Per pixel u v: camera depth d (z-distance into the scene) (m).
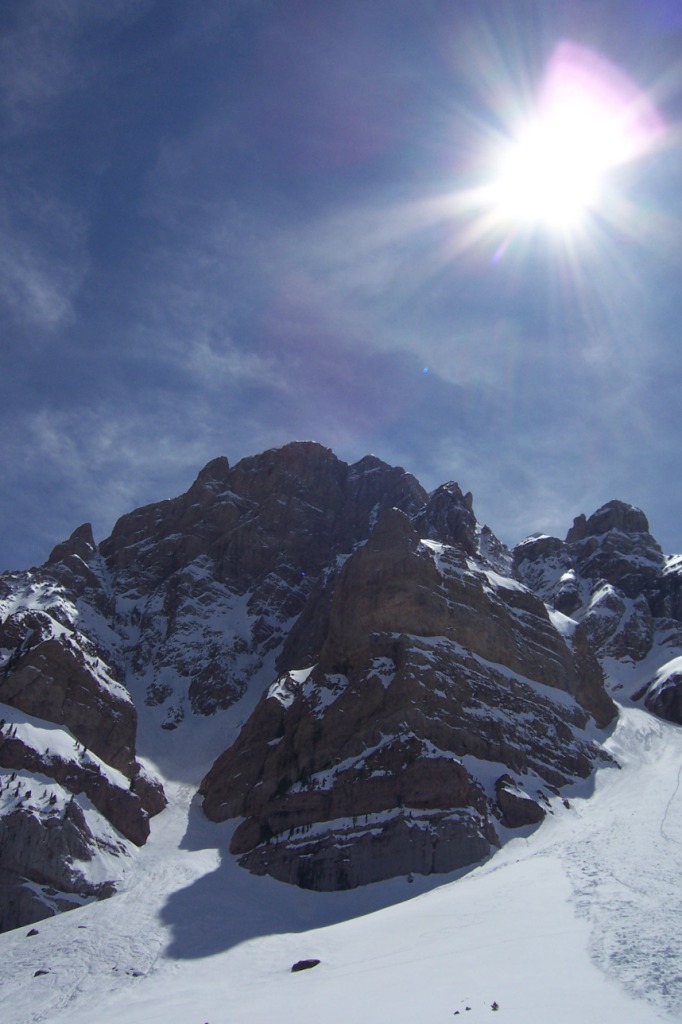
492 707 102.69
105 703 108.69
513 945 53.88
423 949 57.62
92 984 63.84
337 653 110.19
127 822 95.62
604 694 125.62
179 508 182.75
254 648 153.38
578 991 43.66
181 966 65.31
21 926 79.31
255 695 140.12
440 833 81.38
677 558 181.75
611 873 65.88
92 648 118.62
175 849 93.94
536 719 106.12
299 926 74.62
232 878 84.31
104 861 87.69
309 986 54.66
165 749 127.25
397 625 108.00
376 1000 47.97
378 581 112.44
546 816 89.50
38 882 83.06
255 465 192.12
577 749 106.75
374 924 67.75
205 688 141.75
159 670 146.62
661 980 43.50
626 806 90.88
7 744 95.31
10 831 85.06
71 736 102.25
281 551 173.50
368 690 100.12
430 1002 45.53
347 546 177.12
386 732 94.81
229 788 105.00
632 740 114.75
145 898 80.56
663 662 151.50
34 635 111.12
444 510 163.75
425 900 71.81
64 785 94.56
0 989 65.19
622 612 164.75
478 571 123.81
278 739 107.25
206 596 161.12
